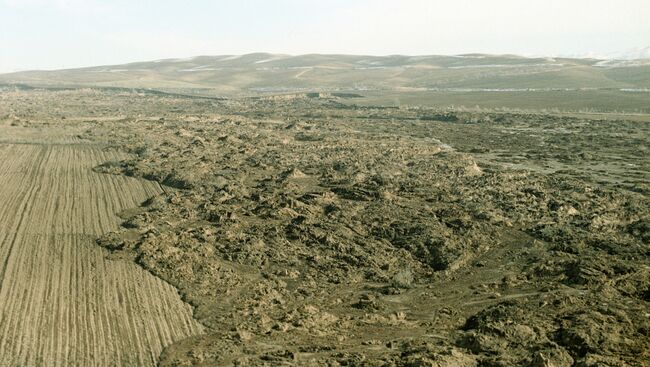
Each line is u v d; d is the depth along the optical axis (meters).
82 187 50.16
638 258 32.28
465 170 56.00
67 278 30.25
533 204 43.41
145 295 28.48
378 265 33.38
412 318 27.16
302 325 25.80
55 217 41.31
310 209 42.88
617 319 25.06
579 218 40.06
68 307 26.89
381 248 35.56
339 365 21.94
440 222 39.56
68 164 59.16
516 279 30.88
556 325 24.77
